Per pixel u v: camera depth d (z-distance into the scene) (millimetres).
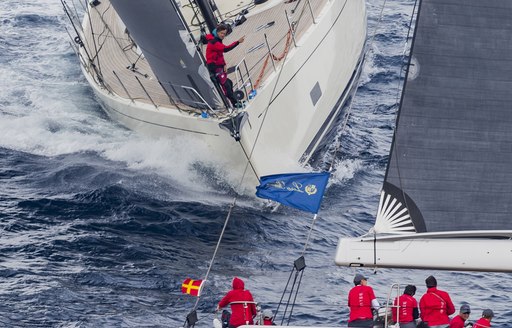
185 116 95312
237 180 95312
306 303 73625
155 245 83125
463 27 45938
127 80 107312
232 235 86688
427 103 45562
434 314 52281
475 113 45562
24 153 100812
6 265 76375
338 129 109062
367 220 91375
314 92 100125
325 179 60938
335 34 105438
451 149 45281
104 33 118375
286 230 88500
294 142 97812
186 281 54719
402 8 150500
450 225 44656
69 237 82688
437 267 42719
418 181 45000
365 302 54000
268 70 96688
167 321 69250
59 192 91312
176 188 94688
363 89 122438
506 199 44938
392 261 42500
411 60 45781
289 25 99125
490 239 42969
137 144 100750
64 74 123375
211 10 95500
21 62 126312
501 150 45312
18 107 112188
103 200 90125
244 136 91062
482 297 76438
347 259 42375
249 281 77438
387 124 113125
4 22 141000
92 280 75438
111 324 68000
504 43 45875
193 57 87625
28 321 67750
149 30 86250
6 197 89375
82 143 103000
